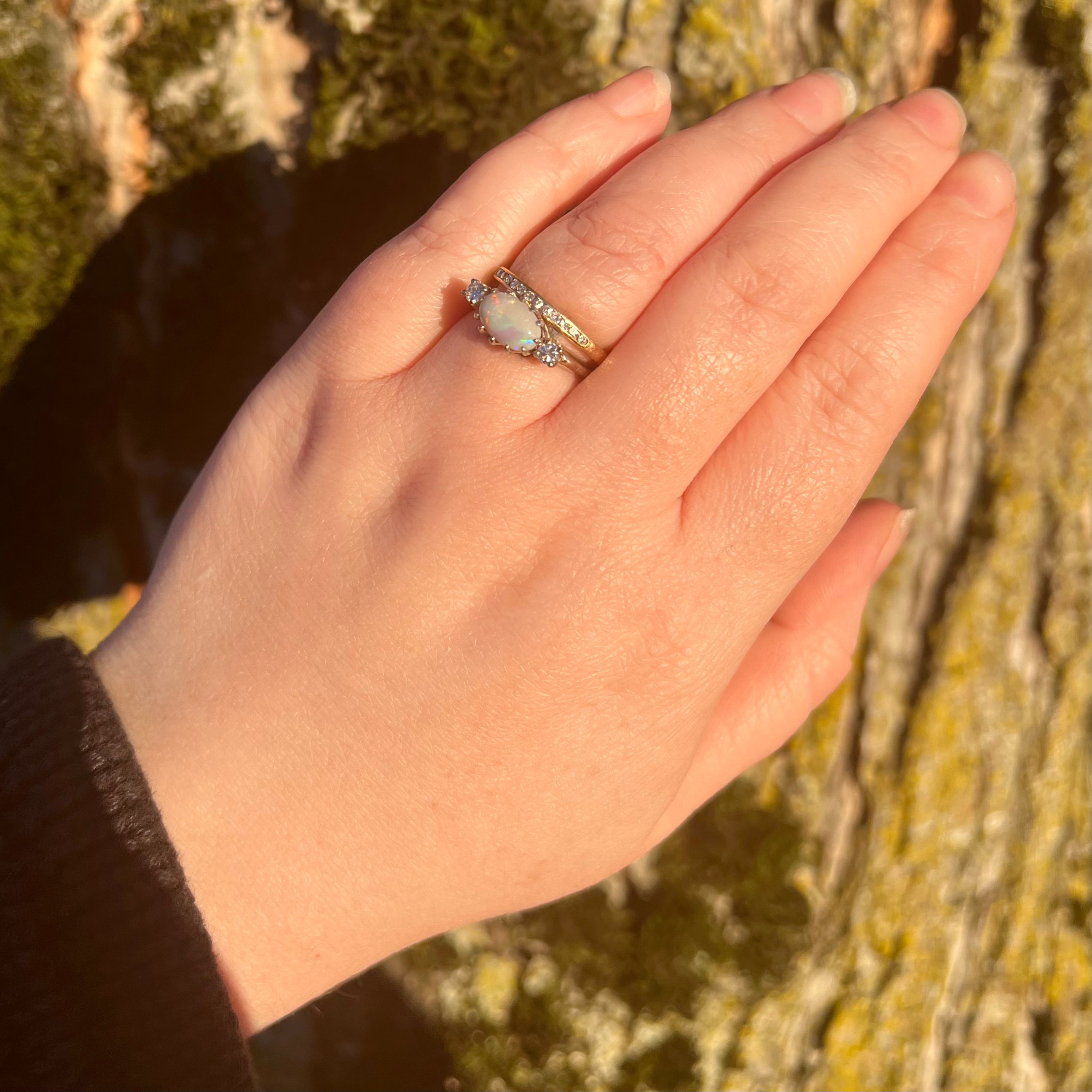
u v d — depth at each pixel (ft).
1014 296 0.58
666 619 0.45
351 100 0.53
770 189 0.45
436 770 0.45
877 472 0.61
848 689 0.64
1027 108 0.55
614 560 0.44
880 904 0.65
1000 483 0.60
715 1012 0.65
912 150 0.45
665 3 0.54
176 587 0.47
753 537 0.45
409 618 0.45
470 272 0.47
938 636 0.63
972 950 0.65
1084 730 0.63
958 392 0.59
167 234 0.56
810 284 0.43
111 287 0.57
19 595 0.63
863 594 0.52
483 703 0.45
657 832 0.50
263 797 0.45
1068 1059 0.65
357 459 0.46
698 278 0.44
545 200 0.47
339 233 0.56
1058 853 0.64
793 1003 0.66
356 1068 0.72
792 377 0.45
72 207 0.55
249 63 0.53
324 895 0.46
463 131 0.54
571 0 0.52
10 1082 0.38
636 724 0.46
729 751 0.51
